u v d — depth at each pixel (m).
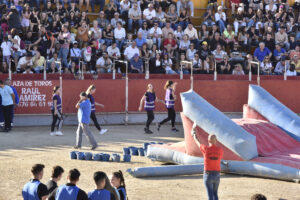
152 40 41.00
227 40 42.97
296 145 23.89
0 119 32.03
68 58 38.94
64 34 37.81
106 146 27.19
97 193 12.16
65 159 23.66
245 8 46.59
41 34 37.75
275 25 45.72
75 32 39.66
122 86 35.31
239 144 20.67
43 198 12.55
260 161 20.52
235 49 42.12
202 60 39.91
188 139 22.14
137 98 35.59
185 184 19.47
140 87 35.53
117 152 25.64
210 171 15.45
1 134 30.62
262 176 20.50
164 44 40.94
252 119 24.97
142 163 23.17
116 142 28.42
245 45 44.09
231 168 21.06
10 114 31.52
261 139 22.73
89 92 28.23
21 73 34.91
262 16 46.06
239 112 36.91
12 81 33.19
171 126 34.91
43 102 33.94
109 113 35.22
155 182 19.75
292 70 40.47
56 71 36.69
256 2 47.19
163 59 38.91
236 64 40.16
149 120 31.66
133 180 20.03
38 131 31.89
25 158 23.78
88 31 39.53
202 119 21.64
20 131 31.84
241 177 20.80
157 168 20.61
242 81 36.78
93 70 38.25
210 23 44.94
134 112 35.50
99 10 44.59
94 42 38.44
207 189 15.49
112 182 13.17
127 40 41.06
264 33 45.47
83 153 23.64
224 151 21.27
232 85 36.66
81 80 34.47
